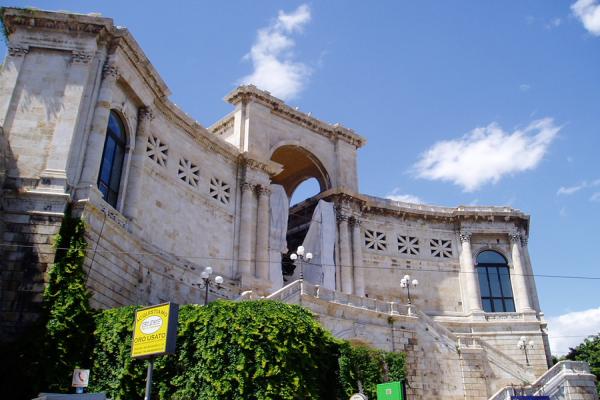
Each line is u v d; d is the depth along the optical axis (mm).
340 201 49719
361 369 26141
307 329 24281
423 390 34094
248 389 21281
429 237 54094
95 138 27625
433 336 36219
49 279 23516
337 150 51656
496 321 49562
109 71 29219
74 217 25109
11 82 27344
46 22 28625
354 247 49219
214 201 39531
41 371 21688
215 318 22469
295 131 49125
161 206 34219
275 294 30422
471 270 52500
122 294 27516
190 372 21734
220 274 38125
